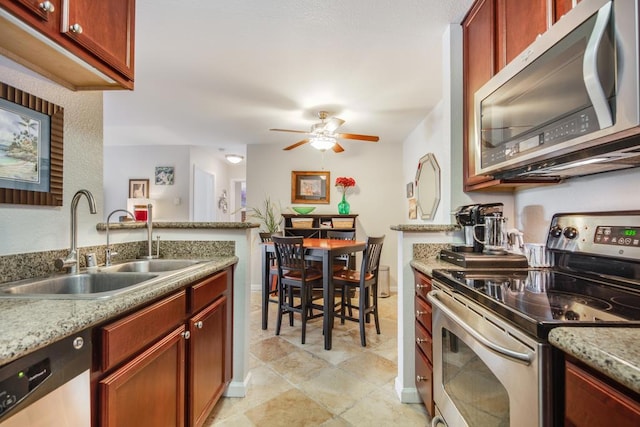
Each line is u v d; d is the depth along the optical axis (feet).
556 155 3.48
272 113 11.21
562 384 2.30
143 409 3.32
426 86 8.93
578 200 4.70
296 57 7.39
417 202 12.87
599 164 3.70
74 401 2.45
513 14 4.66
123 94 9.62
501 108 4.29
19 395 2.02
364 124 12.57
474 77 5.71
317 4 5.58
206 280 4.92
